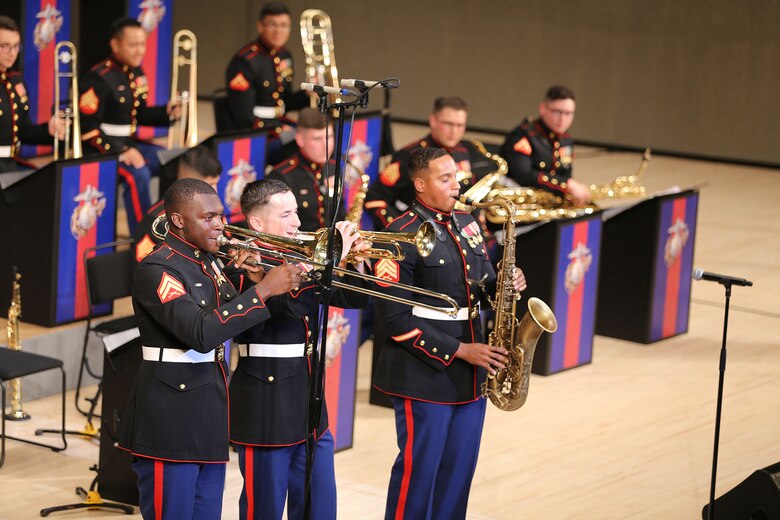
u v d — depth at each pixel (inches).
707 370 397.1
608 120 812.0
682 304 432.5
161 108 475.5
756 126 767.7
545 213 405.1
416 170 242.4
